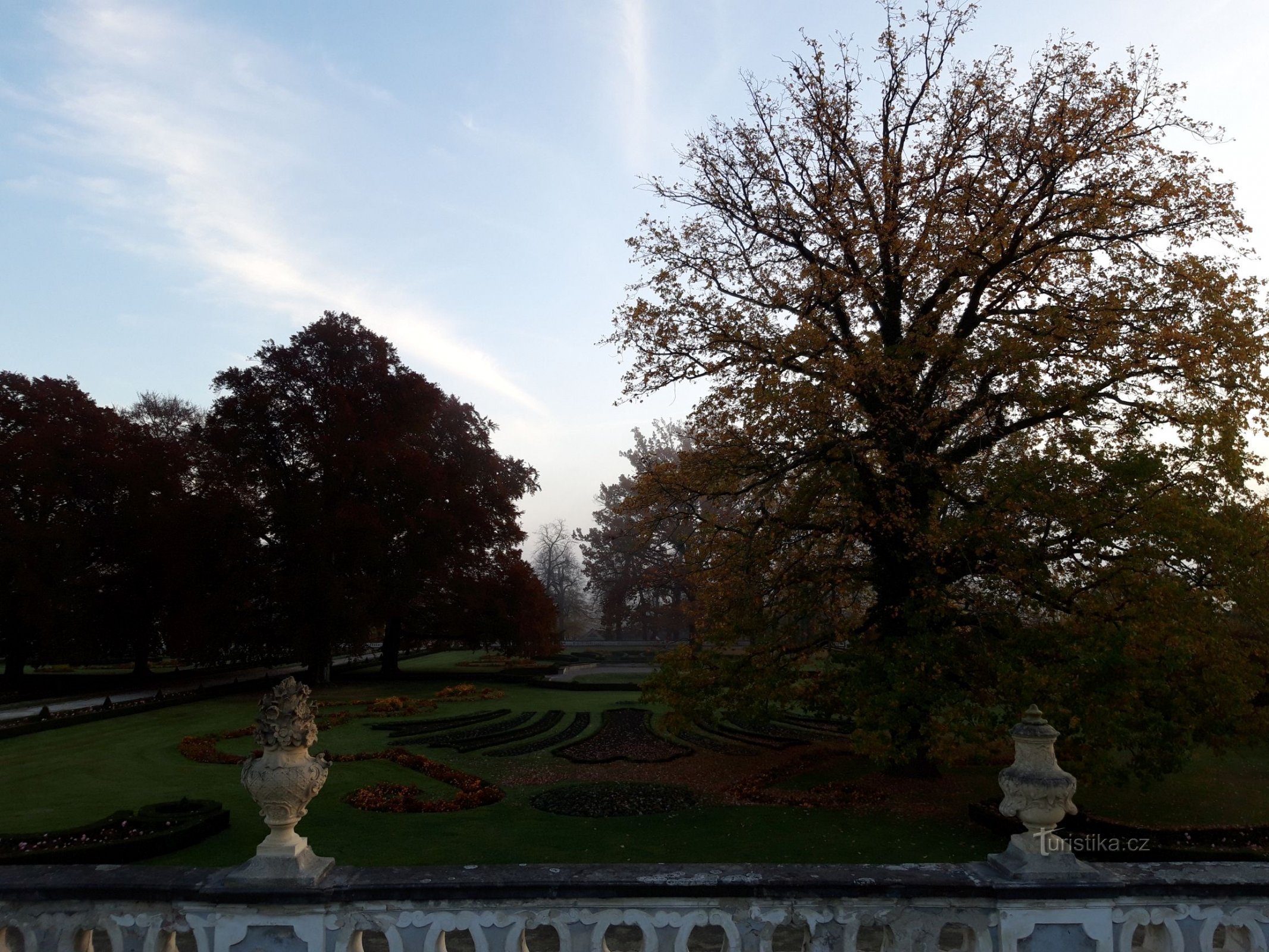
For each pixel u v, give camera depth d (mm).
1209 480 12742
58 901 4629
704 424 15914
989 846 11594
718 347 15930
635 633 79062
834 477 14641
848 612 17703
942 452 16016
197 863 10422
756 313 15836
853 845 11609
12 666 35312
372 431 35312
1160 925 4750
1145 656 12188
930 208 14695
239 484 33906
